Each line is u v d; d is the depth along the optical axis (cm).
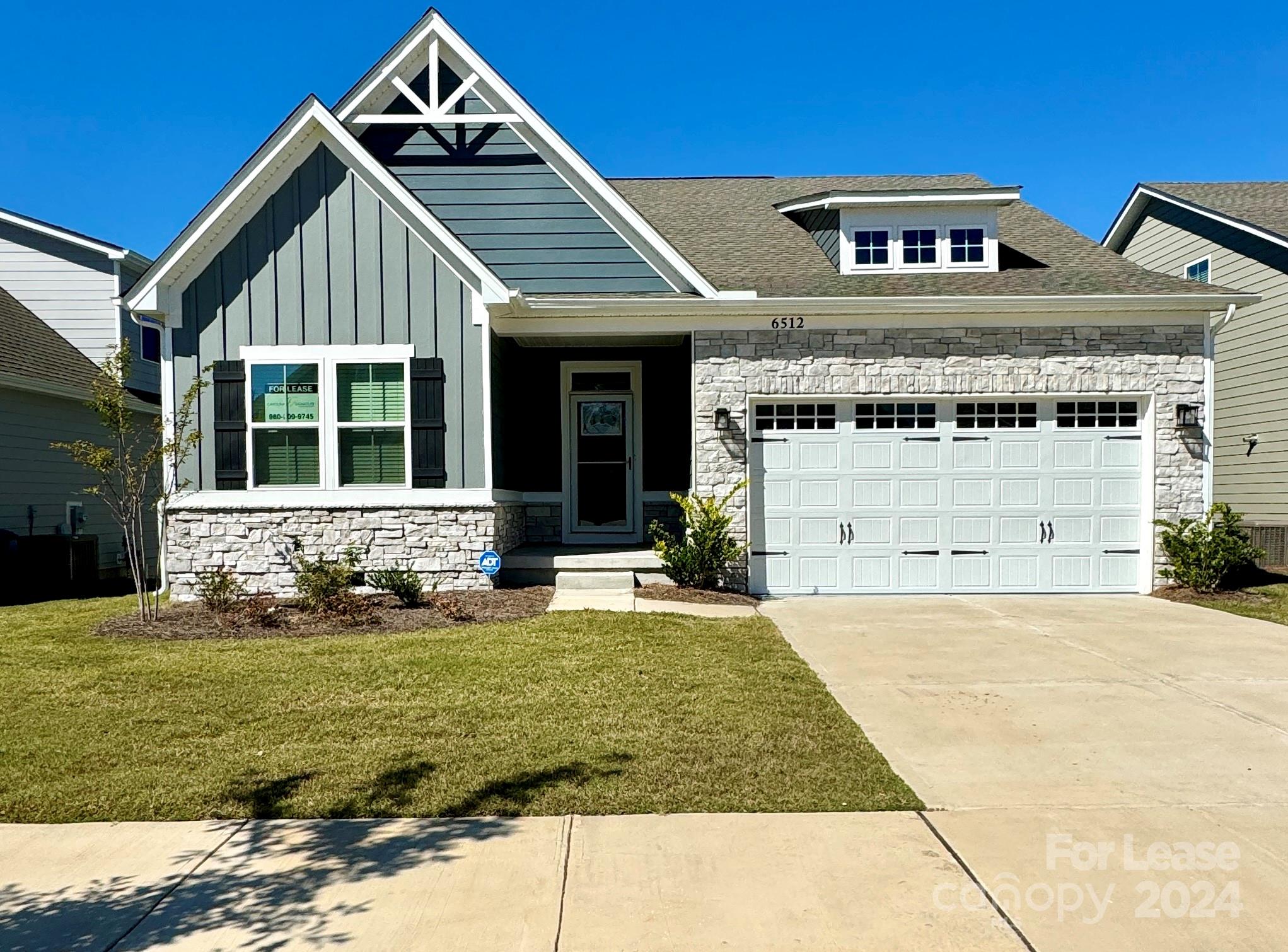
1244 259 1583
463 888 356
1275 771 488
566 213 1174
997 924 329
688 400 1316
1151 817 426
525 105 1164
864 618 949
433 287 1044
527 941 318
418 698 619
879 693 646
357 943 317
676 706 599
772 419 1123
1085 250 1311
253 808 434
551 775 473
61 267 1609
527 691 636
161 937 322
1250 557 1101
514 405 1264
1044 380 1104
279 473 1051
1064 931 324
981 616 960
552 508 1327
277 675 679
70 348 1570
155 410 1612
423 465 1051
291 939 320
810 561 1119
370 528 1045
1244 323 1589
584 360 1324
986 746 529
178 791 453
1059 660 748
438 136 1183
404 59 1177
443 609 915
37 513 1374
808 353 1105
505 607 956
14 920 334
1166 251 1808
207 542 1038
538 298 1116
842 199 1212
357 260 1040
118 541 1600
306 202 1038
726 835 403
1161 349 1106
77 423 1473
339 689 640
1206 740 541
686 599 1024
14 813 429
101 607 1055
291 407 1044
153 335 1730
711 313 1102
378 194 1039
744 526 1108
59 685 652
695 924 329
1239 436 1606
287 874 369
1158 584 1114
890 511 1120
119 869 374
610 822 417
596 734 540
